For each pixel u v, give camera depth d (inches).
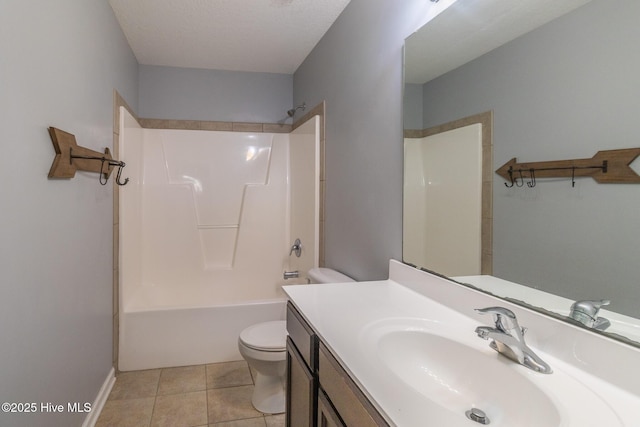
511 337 34.0
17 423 40.6
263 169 133.9
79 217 62.1
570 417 25.7
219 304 101.0
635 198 28.4
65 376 55.7
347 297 53.9
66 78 55.5
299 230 118.0
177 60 121.0
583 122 32.5
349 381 34.5
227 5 83.9
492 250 43.2
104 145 78.4
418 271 55.7
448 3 50.6
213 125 130.6
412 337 41.9
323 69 99.1
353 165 79.0
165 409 78.0
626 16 29.0
